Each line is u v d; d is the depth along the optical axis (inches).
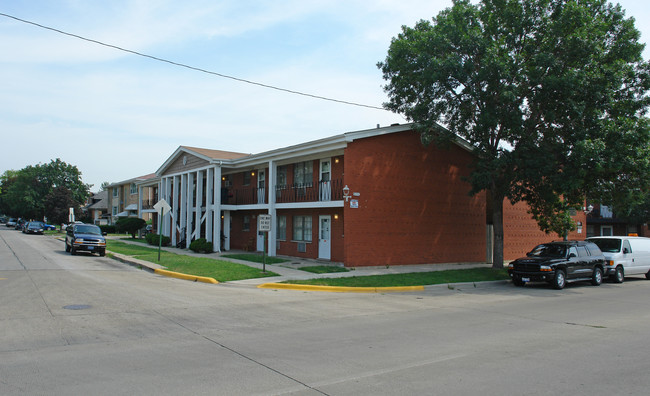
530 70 675.4
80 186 3193.9
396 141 828.6
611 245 789.9
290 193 981.2
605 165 673.0
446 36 705.0
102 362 245.0
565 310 451.5
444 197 899.4
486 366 247.8
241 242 1159.6
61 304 412.8
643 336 329.7
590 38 655.8
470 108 723.4
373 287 592.1
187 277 644.1
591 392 206.4
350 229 757.9
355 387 210.7
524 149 706.2
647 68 700.0
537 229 1108.5
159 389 203.6
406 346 292.5
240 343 294.2
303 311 420.5
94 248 959.0
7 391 197.5
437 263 877.2
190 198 1164.5
